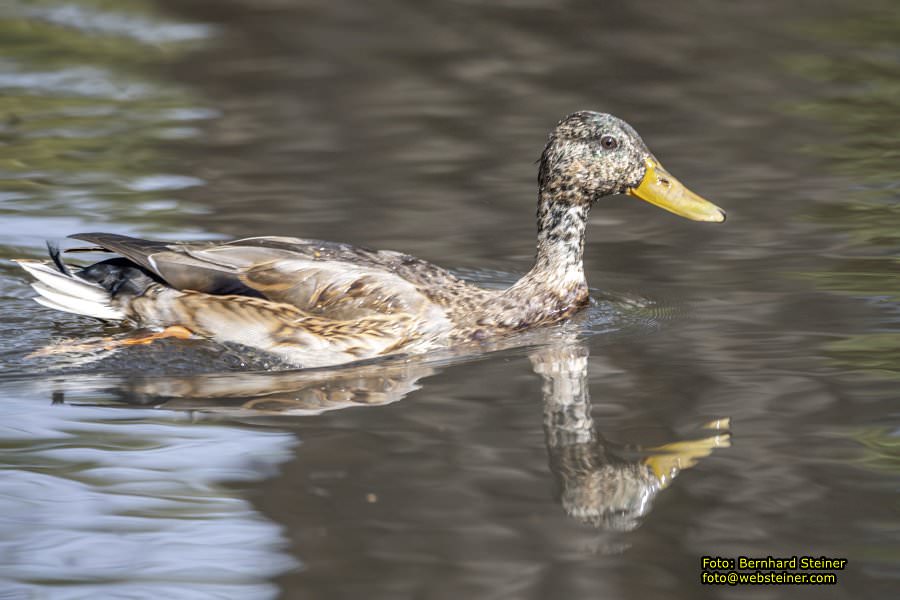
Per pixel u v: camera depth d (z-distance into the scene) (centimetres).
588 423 1016
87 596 767
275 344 1227
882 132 2059
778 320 1275
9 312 1321
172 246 1270
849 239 1548
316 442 983
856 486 898
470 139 2020
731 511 862
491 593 764
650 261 1512
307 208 1672
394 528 844
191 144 1969
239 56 2547
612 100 2253
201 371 1172
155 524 849
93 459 947
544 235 1361
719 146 1984
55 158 1864
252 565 799
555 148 1352
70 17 2795
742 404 1051
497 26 2822
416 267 1319
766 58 2550
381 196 1738
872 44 2642
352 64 2502
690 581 780
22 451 959
